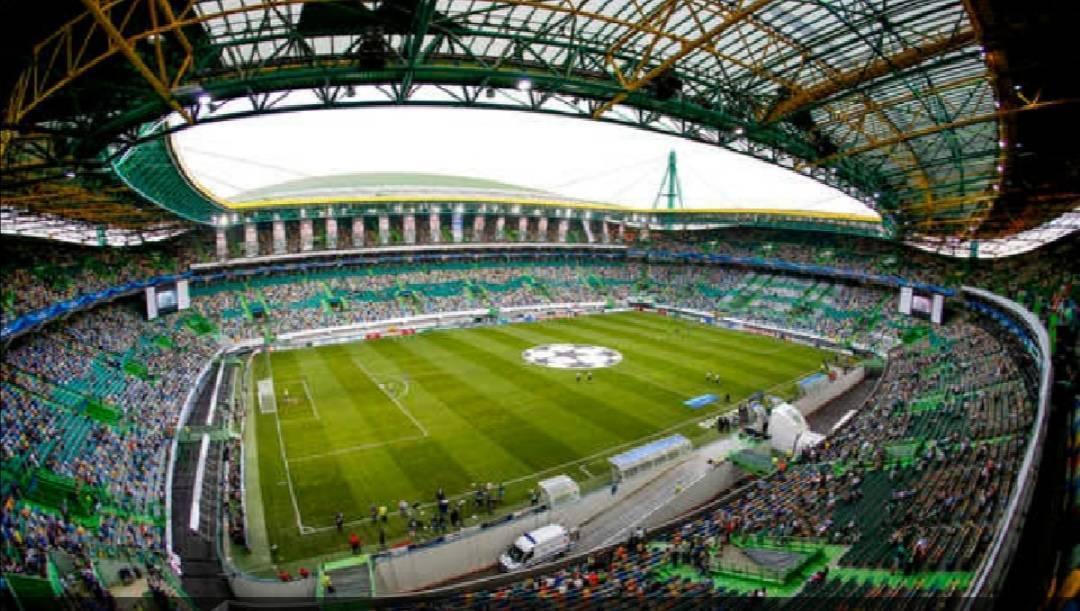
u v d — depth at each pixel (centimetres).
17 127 1964
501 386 5094
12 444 2653
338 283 8175
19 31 1783
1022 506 1413
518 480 3362
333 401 4709
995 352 4556
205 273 7306
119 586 2042
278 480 3347
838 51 2439
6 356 3559
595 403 4653
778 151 3409
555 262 10069
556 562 2541
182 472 3272
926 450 3047
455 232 9612
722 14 2098
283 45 2077
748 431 4016
